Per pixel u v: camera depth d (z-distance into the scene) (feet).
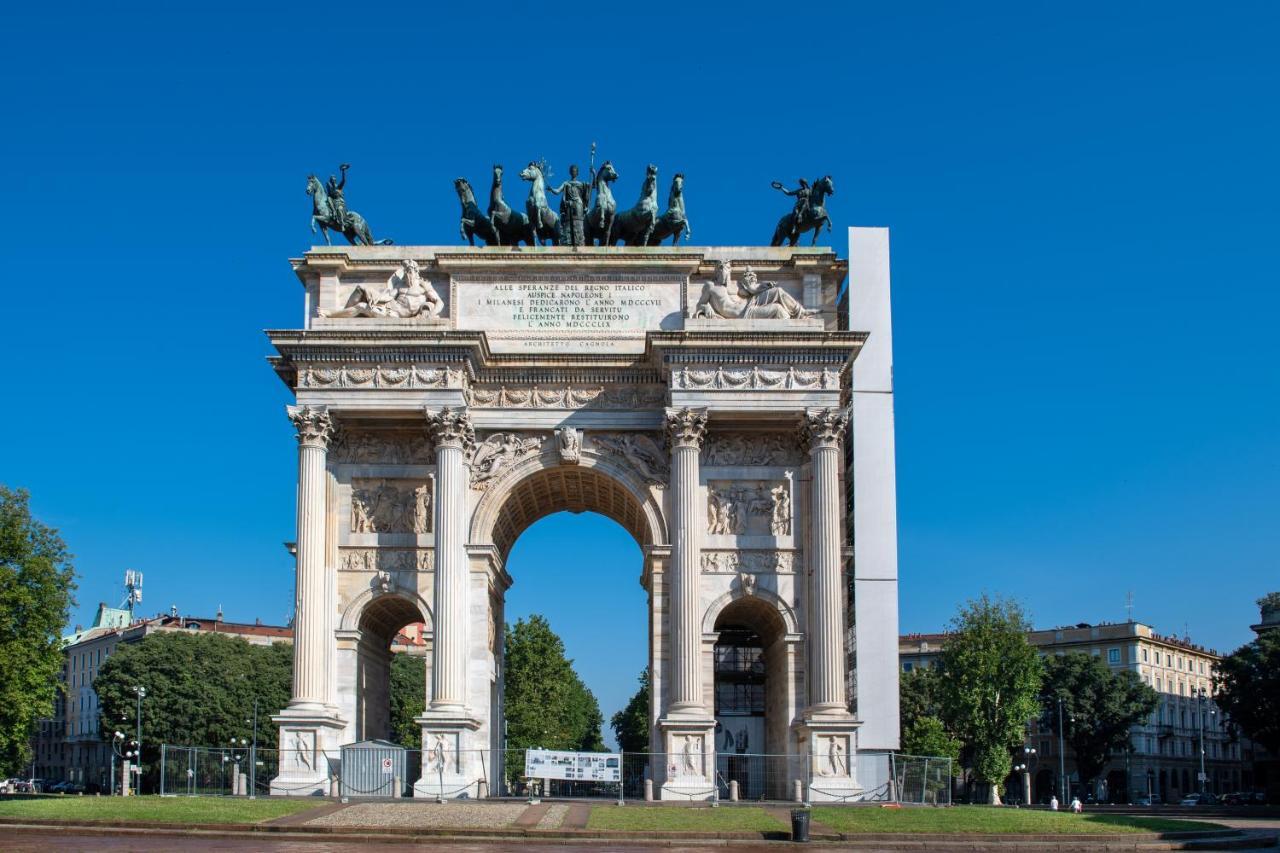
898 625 283.59
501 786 290.15
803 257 278.26
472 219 284.82
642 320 277.23
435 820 203.51
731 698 338.95
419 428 270.87
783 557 267.59
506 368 270.67
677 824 203.31
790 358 263.70
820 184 285.23
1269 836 223.51
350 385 262.06
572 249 277.03
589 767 240.94
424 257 277.64
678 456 262.47
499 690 293.23
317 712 250.98
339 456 270.87
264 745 542.98
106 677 522.47
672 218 285.02
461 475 262.67
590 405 272.31
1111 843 199.31
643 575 298.35
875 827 205.16
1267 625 603.26
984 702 457.27
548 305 277.64
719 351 263.08
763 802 244.01
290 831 192.95
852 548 288.10
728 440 272.10
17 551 319.68
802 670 262.67
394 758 248.52
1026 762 569.23
